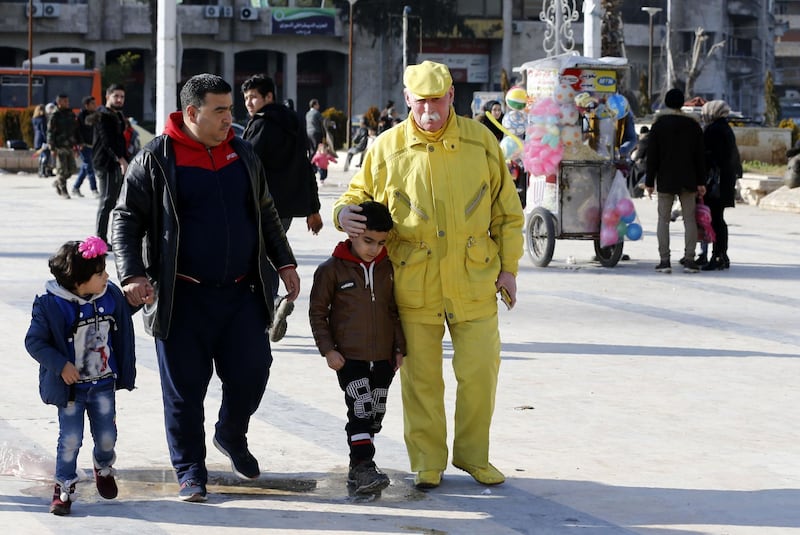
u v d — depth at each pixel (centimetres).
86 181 5188
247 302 972
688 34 12950
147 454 1081
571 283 2194
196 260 948
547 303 1966
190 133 955
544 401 1301
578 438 1155
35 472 1027
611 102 2381
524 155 2395
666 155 2306
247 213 966
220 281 955
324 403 1283
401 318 998
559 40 3888
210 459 1076
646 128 3675
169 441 968
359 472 977
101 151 2448
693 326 1780
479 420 1006
